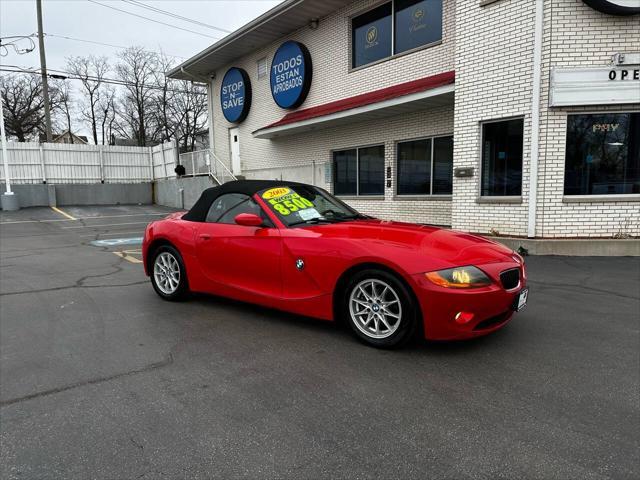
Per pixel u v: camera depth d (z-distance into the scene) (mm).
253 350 3734
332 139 13312
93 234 12664
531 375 3191
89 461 2283
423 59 10680
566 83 7609
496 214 8562
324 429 2531
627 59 7469
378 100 10438
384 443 2385
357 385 3068
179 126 45219
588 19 7527
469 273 3350
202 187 18391
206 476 2145
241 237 4445
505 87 8203
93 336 4145
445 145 10391
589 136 7844
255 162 16750
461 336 3375
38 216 17469
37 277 6781
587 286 5777
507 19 8062
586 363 3395
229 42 15391
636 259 7414
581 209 7902
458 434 2459
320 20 13359
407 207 11320
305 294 4004
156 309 5008
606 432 2457
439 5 10398
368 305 3701
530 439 2398
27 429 2592
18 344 3963
